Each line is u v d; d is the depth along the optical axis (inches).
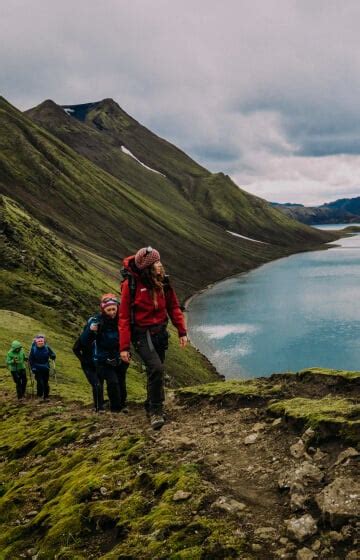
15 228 3661.4
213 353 3592.5
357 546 174.4
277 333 4101.9
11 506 315.3
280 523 201.8
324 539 182.7
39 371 789.9
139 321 343.0
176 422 367.2
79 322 2482.8
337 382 354.0
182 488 240.7
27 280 2815.0
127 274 339.6
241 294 6210.6
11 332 1728.6
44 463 378.9
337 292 5940.0
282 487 226.4
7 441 498.3
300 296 5787.4
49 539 246.7
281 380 407.8
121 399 494.0
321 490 215.6
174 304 353.1
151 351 347.6
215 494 232.4
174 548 197.3
